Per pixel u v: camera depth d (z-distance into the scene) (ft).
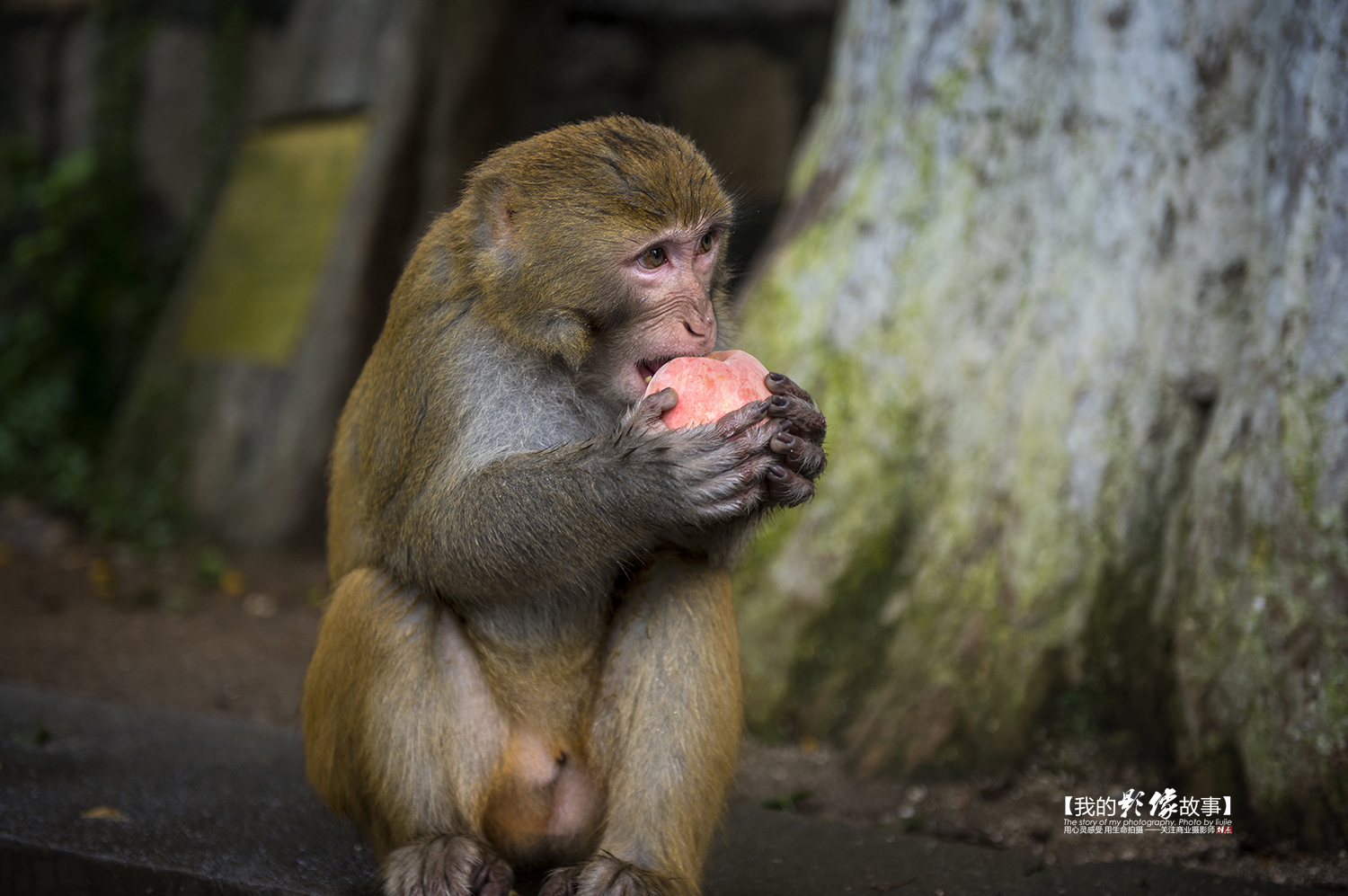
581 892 9.94
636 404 10.34
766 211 37.04
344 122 34.12
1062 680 15.33
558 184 11.02
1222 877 11.68
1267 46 15.10
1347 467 13.06
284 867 11.30
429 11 31.78
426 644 10.79
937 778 15.12
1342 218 13.41
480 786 11.02
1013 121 17.24
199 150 40.27
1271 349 14.11
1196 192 15.51
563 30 38.42
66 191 39.29
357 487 11.90
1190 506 15.16
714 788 10.76
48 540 30.27
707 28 38.63
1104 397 15.83
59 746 14.84
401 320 11.46
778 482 10.15
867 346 17.90
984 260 17.35
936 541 16.83
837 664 16.80
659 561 11.23
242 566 29.30
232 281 35.06
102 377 39.68
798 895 11.29
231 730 16.01
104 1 40.73
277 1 40.27
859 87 19.19
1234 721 13.65
